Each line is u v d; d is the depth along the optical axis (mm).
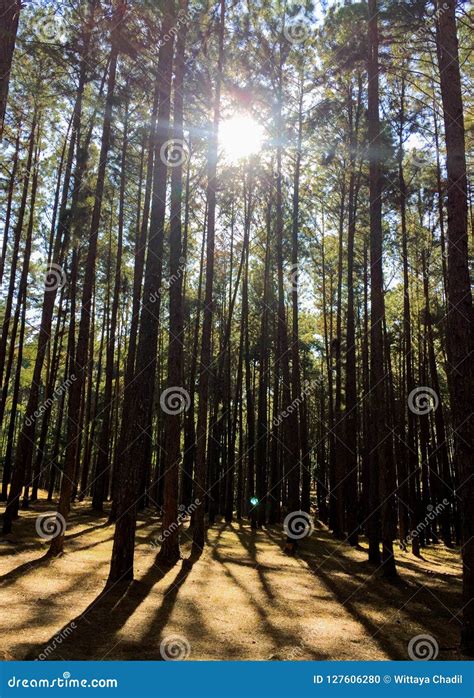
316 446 36219
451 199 8477
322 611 9727
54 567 11336
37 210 23953
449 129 8664
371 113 15062
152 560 13188
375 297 14844
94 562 12188
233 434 27438
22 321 22047
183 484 26688
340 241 23656
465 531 7754
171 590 10172
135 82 14164
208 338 16359
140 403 10805
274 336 31172
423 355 26594
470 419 7848
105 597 9203
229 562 13969
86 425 31484
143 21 12297
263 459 26547
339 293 25172
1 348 20828
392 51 16125
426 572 14977
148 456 28375
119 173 19688
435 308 24719
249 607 9461
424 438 23922
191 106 16984
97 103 14070
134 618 8172
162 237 11633
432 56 16141
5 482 24609
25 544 13852
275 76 19500
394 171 18953
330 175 22984
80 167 15781
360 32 15938
